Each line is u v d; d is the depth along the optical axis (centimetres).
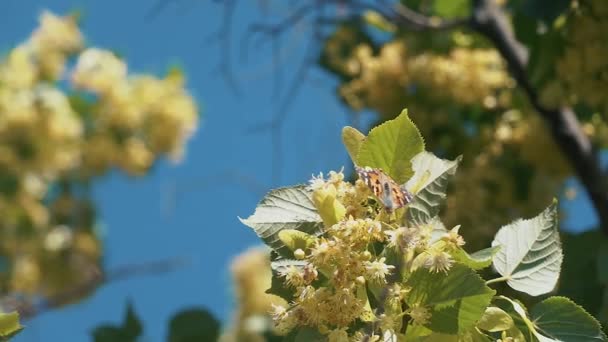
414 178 180
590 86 255
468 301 173
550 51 260
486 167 308
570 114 278
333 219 176
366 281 175
